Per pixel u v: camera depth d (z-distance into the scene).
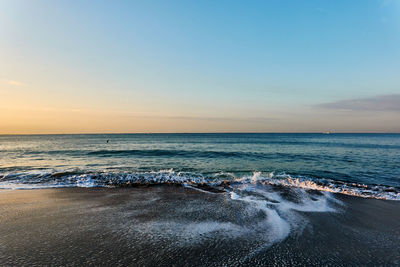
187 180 9.98
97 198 7.17
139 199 7.09
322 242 4.19
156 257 3.53
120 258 3.48
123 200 6.96
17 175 10.38
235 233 4.52
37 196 7.32
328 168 14.12
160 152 24.03
